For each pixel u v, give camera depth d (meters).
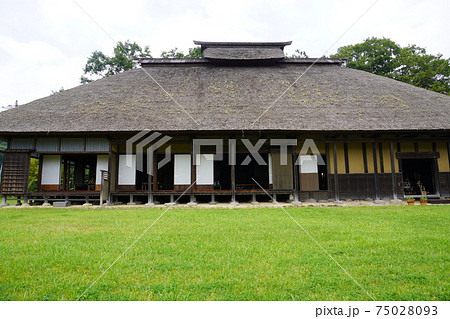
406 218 6.45
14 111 10.31
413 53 22.02
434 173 10.88
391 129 9.45
